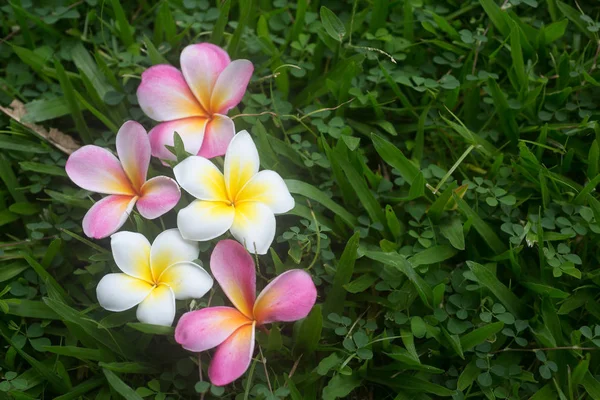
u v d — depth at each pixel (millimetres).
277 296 744
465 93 889
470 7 915
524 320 802
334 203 827
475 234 833
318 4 931
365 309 823
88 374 808
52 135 867
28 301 803
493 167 850
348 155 845
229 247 752
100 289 755
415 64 903
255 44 891
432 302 796
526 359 809
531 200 849
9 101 883
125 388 758
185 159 767
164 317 748
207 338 739
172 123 810
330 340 802
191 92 813
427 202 843
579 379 780
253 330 738
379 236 834
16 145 859
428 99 885
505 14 887
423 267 810
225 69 803
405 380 786
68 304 816
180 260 761
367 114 885
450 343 789
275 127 873
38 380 790
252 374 781
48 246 840
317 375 777
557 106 878
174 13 913
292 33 905
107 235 778
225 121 801
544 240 818
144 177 784
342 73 883
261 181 772
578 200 833
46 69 887
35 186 848
